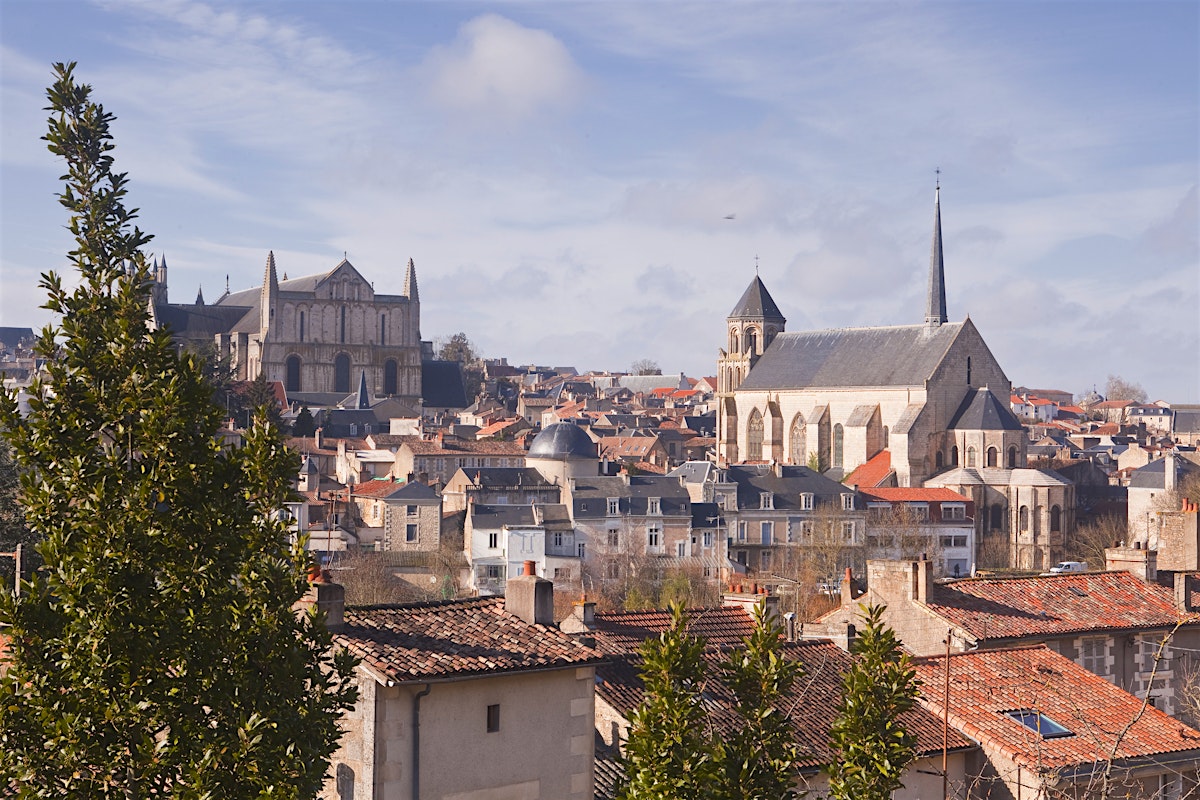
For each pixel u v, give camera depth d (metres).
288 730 23.72
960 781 38.72
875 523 168.75
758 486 163.88
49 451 23.72
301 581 25.30
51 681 22.75
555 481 175.12
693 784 23.81
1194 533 60.00
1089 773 37.91
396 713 30.66
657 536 151.00
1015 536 183.25
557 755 33.38
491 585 142.38
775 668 25.47
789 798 25.00
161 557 23.80
